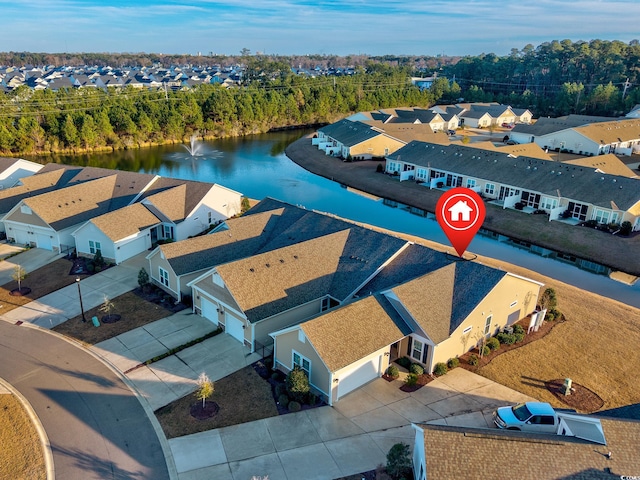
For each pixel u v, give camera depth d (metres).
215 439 20.11
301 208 39.75
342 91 131.38
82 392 22.97
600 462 15.29
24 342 27.09
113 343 27.02
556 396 23.42
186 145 97.12
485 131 114.00
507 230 49.56
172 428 20.73
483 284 26.94
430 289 26.50
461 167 62.84
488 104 130.25
